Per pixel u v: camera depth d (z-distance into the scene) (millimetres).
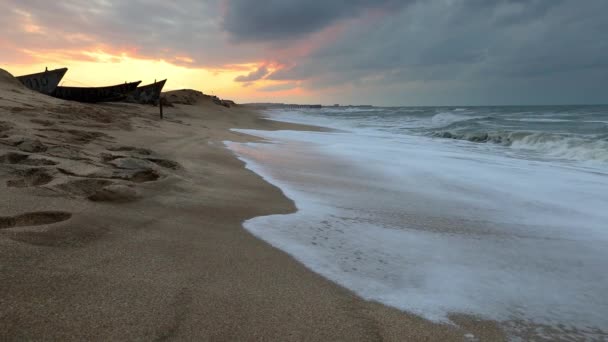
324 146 11984
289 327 1940
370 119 34312
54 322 1685
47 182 3688
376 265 2906
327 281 2545
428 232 3867
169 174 4816
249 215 3887
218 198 4328
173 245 2822
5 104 8172
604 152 9617
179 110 25250
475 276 2850
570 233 4145
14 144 4598
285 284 2428
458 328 2113
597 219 4770
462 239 3721
